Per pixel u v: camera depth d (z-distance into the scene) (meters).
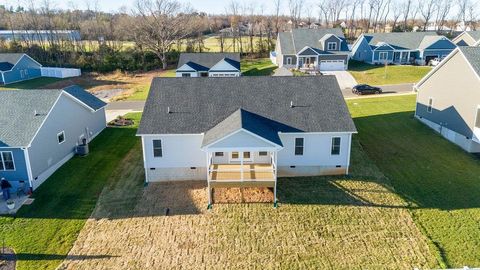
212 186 21.05
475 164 25.70
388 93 47.62
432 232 18.69
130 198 22.08
